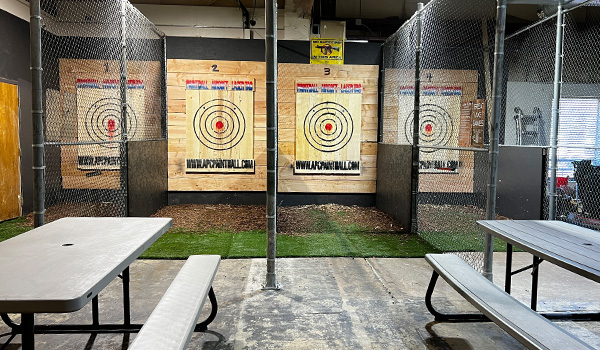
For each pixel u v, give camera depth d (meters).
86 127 7.23
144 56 7.12
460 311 3.11
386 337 2.72
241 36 8.40
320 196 7.73
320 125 7.62
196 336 2.71
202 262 2.87
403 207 5.93
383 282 3.73
